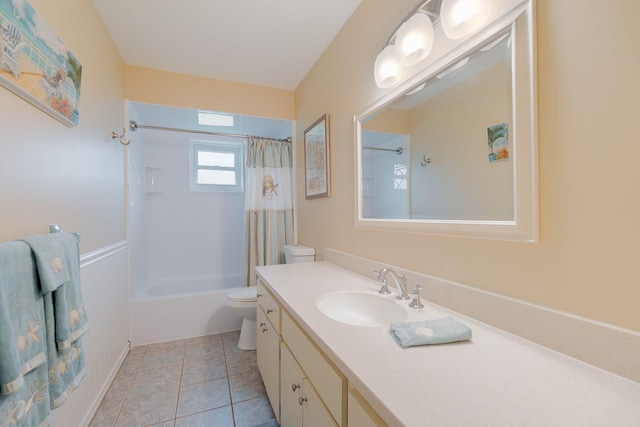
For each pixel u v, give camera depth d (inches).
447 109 39.6
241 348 83.8
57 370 34.4
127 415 56.1
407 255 47.1
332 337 30.2
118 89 78.5
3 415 25.7
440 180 41.2
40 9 39.4
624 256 22.0
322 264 73.2
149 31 70.6
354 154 62.4
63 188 45.2
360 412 23.9
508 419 18.0
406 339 28.1
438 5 39.7
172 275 126.1
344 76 67.8
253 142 105.6
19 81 33.5
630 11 21.4
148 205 120.3
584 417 18.2
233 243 137.3
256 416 56.3
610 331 22.5
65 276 36.1
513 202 30.3
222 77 96.6
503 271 31.5
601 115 23.1
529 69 28.0
